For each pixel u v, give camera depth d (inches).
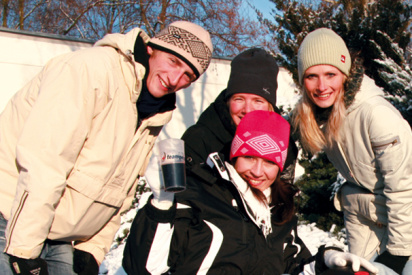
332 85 120.0
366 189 131.3
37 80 97.0
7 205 92.2
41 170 85.4
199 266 85.2
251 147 91.3
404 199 118.8
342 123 122.9
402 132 118.0
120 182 101.1
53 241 101.6
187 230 85.7
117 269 213.5
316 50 119.6
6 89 362.9
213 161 91.7
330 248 86.4
